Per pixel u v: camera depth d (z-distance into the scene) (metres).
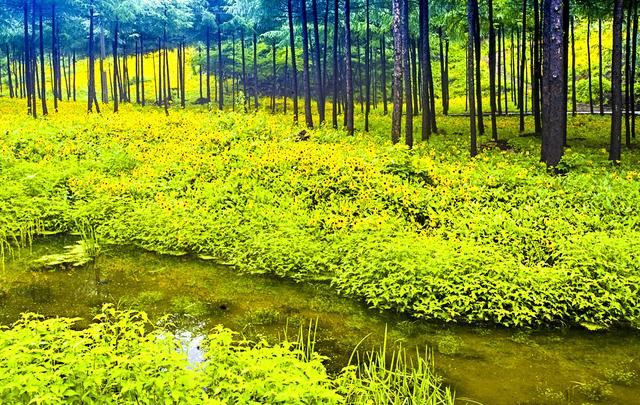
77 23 39.44
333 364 6.25
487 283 8.05
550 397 5.52
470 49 16.00
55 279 9.23
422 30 19.88
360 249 9.59
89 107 30.64
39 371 4.01
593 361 6.43
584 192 11.56
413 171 13.05
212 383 4.48
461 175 12.87
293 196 12.61
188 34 49.91
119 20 35.09
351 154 14.50
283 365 4.77
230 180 13.59
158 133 19.27
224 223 11.45
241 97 34.91
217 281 9.23
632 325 7.50
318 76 25.73
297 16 32.47
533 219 10.57
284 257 9.86
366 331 7.28
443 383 5.82
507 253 9.30
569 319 7.64
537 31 20.33
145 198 13.38
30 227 11.98
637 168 14.19
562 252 8.97
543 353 6.65
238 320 7.57
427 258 8.72
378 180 12.46
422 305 7.85
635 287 7.95
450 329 7.37
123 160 15.81
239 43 48.94
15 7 33.47
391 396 5.33
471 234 10.06
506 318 7.61
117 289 8.77
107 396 4.04
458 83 45.69
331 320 7.64
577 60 41.94
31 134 17.88
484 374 6.06
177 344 5.20
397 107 17.36
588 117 26.30
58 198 13.43
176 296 8.48
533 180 12.39
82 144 17.61
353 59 44.12
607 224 10.25
